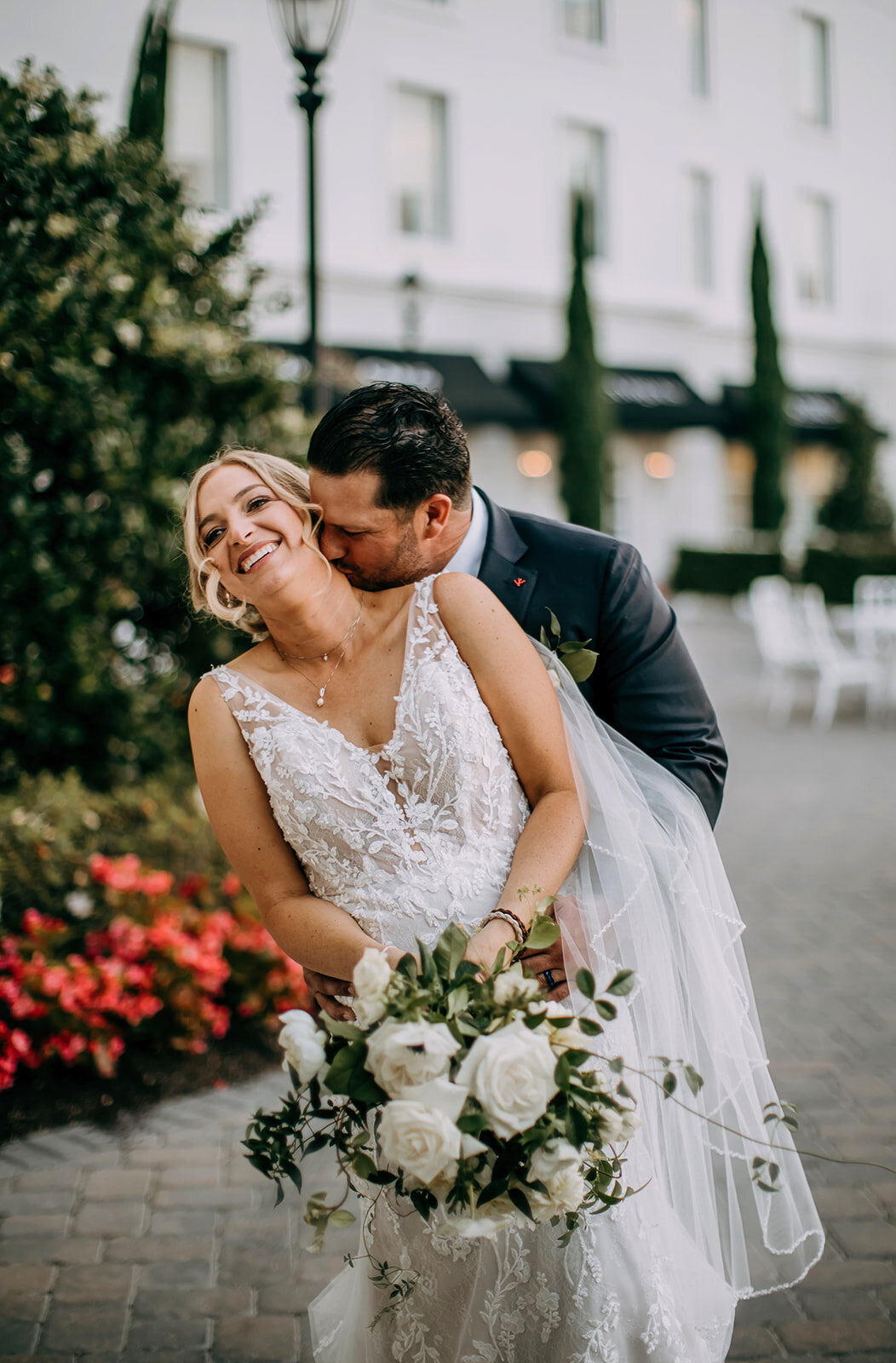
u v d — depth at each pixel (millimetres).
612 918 1745
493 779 1703
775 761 8234
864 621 9930
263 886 1791
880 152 23297
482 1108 1367
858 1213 2738
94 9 12203
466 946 1461
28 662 4672
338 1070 1412
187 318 4805
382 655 1741
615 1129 1427
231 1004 3795
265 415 4980
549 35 18219
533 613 2039
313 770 1680
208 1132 3133
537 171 18375
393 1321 1803
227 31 14617
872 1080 3426
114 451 4461
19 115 4262
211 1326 2367
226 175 14992
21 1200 2814
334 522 1708
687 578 19609
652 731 2055
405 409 1692
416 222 17359
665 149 20016
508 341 18422
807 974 4293
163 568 4805
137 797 4695
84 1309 2416
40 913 3992
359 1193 1831
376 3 16188
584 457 17516
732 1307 1871
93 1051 3398
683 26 20141
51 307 4246
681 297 20500
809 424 21750
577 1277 1663
